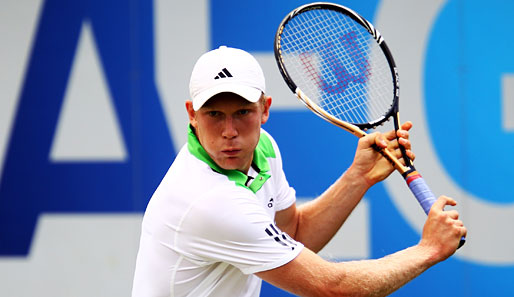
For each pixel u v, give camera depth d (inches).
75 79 677.9
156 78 676.1
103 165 680.4
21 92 679.1
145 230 345.1
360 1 666.2
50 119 680.4
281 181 384.2
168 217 323.9
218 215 312.3
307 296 321.7
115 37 676.7
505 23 662.5
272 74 669.9
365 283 316.8
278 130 671.8
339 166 670.5
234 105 305.9
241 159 316.2
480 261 668.7
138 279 347.6
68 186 682.2
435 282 672.4
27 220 684.7
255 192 345.1
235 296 349.7
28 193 683.4
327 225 396.2
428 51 666.8
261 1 669.3
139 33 675.4
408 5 665.6
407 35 666.2
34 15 676.7
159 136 677.9
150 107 676.7
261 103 323.6
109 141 680.4
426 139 669.3
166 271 335.6
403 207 667.4
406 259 325.4
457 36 665.6
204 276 338.6
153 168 678.5
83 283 684.7
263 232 317.1
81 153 680.4
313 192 671.1
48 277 686.5
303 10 405.1
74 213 684.1
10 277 686.5
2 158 681.6
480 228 668.7
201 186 316.5
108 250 684.1
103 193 681.6
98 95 678.5
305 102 388.5
